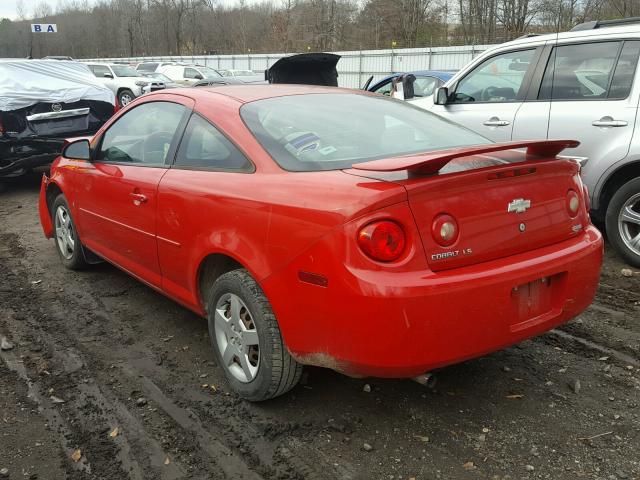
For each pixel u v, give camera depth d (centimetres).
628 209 496
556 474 254
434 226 246
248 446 277
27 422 300
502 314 258
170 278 365
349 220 242
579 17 2278
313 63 1094
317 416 299
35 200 859
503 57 591
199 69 2769
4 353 375
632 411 299
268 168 294
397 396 315
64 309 442
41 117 831
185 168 345
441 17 3988
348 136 318
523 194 273
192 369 351
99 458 271
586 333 385
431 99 663
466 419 294
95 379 341
